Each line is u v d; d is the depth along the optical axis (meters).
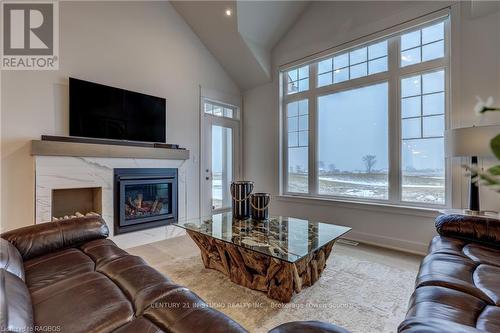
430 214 2.77
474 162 2.38
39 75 2.67
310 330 0.77
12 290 0.94
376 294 1.93
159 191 3.50
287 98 4.29
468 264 1.41
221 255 2.20
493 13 2.42
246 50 4.02
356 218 3.37
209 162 4.32
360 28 3.32
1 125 2.46
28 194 2.56
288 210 4.14
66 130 2.82
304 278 2.02
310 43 3.85
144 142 3.38
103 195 2.91
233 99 4.68
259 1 3.53
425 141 2.91
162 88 3.69
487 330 0.89
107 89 3.07
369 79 3.34
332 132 3.73
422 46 2.93
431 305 1.06
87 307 1.02
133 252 2.89
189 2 3.70
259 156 4.60
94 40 3.04
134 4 3.41
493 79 2.42
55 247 1.61
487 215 2.17
